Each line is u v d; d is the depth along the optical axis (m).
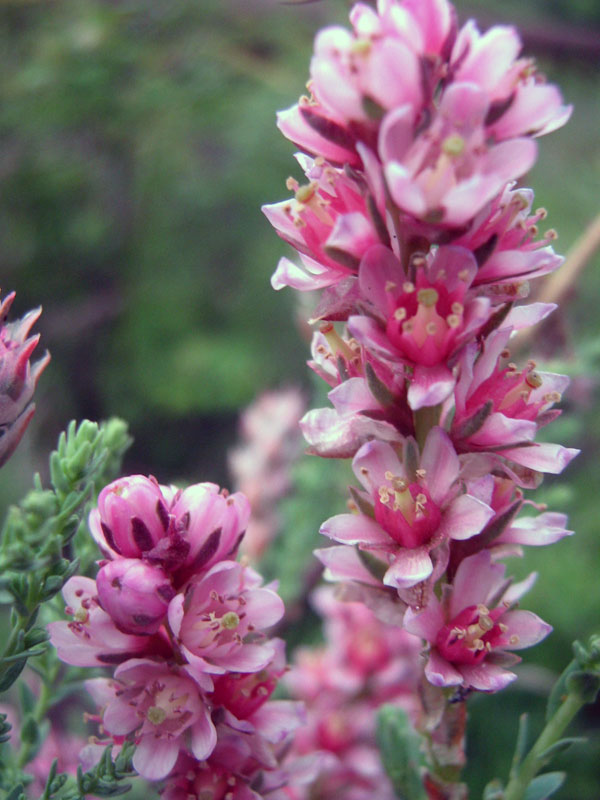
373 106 0.05
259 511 0.13
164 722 0.05
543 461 0.05
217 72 0.23
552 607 0.18
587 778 0.15
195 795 0.05
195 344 0.32
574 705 0.06
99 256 0.33
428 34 0.05
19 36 0.23
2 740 0.05
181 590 0.05
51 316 0.32
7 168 0.29
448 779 0.06
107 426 0.07
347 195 0.05
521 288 0.05
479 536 0.05
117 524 0.05
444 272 0.05
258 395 0.30
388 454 0.05
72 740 0.09
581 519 0.20
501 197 0.05
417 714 0.06
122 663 0.05
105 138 0.27
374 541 0.05
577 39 0.18
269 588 0.06
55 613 0.07
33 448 0.19
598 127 0.23
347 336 0.06
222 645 0.05
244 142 0.30
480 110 0.05
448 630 0.05
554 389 0.06
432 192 0.05
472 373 0.05
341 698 0.11
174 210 0.32
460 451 0.05
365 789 0.10
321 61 0.05
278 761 0.06
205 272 0.33
